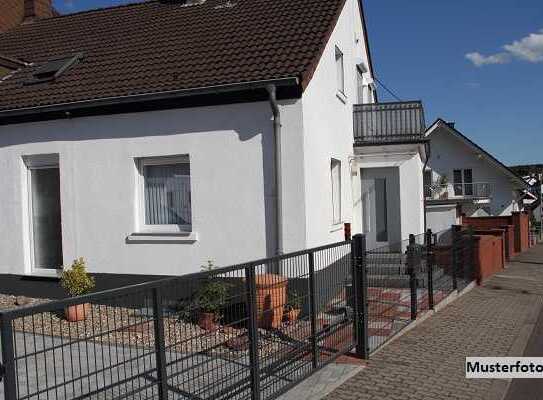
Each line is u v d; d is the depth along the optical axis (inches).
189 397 172.4
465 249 530.6
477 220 1059.9
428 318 381.1
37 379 129.4
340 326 260.5
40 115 416.8
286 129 357.4
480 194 1502.2
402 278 363.9
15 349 121.4
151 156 390.3
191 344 173.6
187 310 176.2
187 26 485.4
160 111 386.3
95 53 480.4
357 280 272.7
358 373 253.9
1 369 118.4
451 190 1504.7
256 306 199.9
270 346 212.7
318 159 391.2
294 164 356.2
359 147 522.9
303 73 350.3
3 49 550.9
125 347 151.3
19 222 428.8
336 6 445.1
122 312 152.3
